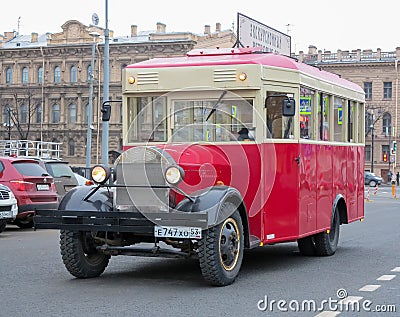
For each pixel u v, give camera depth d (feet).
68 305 27.12
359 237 54.54
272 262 39.83
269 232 34.45
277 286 31.55
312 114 39.09
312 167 38.65
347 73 290.56
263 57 35.09
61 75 284.61
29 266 37.70
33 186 59.36
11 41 300.81
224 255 31.01
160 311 26.03
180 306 26.94
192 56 36.32
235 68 33.76
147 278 33.73
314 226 39.04
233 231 31.45
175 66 34.47
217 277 30.55
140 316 25.20
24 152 106.22
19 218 58.85
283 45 118.32
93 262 33.73
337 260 40.70
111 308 26.55
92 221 30.50
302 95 37.24
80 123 281.95
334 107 43.09
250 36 101.71
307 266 38.14
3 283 32.19
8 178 58.65
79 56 281.95
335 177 42.86
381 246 48.11
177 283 32.24
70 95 283.38
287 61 36.58
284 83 35.50
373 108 270.46
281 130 35.40
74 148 283.79
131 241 33.42
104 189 31.71
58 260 40.22
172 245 31.40
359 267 37.78
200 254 30.14
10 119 274.98
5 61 292.20
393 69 284.41
